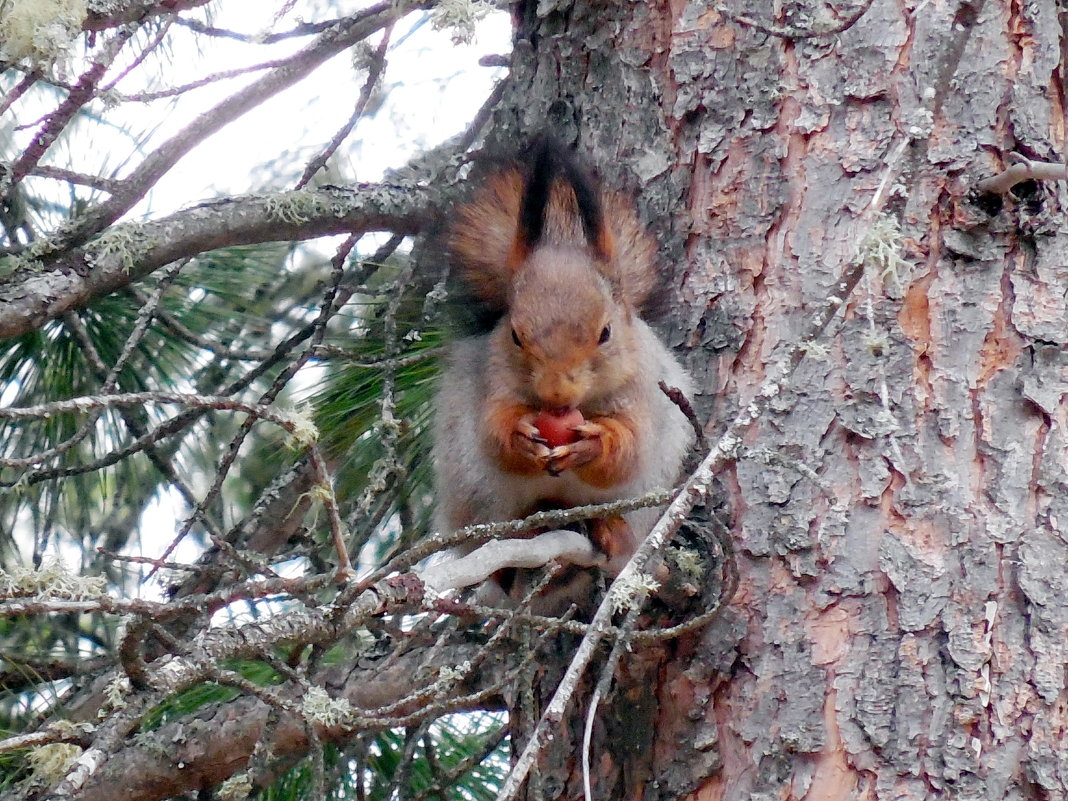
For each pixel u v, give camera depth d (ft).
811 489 20.51
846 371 20.84
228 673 15.12
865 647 19.69
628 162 23.89
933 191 21.30
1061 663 19.16
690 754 20.22
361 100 23.39
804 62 22.79
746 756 19.85
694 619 19.15
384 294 27.40
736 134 22.94
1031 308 20.74
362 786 22.39
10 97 17.04
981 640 19.33
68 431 29.89
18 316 19.88
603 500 22.39
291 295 32.86
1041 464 20.07
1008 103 21.54
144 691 14.70
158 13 18.39
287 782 25.80
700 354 22.29
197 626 17.81
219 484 21.34
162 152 20.94
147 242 21.11
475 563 17.53
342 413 27.37
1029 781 18.70
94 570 31.81
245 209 22.34
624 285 22.93
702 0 23.45
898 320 20.88
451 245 23.88
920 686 19.29
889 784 18.99
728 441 15.25
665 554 20.12
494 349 22.58
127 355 23.62
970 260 20.99
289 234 23.03
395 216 23.93
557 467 20.97
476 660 17.21
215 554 25.21
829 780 19.30
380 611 15.92
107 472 31.63
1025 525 19.83
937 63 17.24
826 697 19.62
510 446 21.74
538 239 23.09
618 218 23.22
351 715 15.98
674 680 20.56
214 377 31.27
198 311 31.07
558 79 25.35
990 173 21.21
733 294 22.27
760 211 22.43
